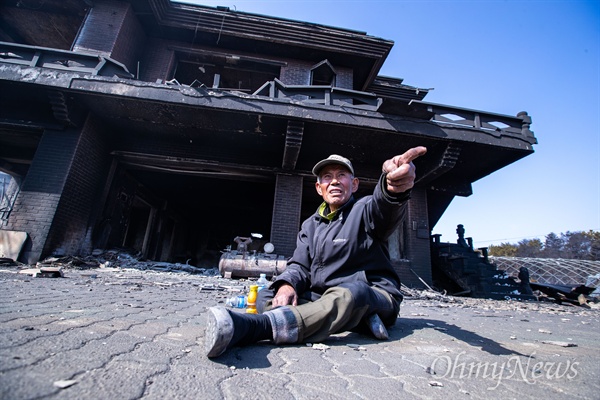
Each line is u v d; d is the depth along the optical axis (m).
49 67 7.26
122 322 1.87
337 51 11.11
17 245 6.60
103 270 6.71
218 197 14.13
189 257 16.56
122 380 0.97
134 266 8.18
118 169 9.23
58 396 0.80
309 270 2.18
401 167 1.59
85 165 7.92
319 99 8.17
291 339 1.58
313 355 1.50
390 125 7.97
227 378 1.11
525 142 8.47
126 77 7.82
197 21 10.30
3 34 11.18
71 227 7.56
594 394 1.18
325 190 2.20
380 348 1.77
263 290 2.10
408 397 1.07
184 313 2.50
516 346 2.05
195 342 1.57
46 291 3.06
